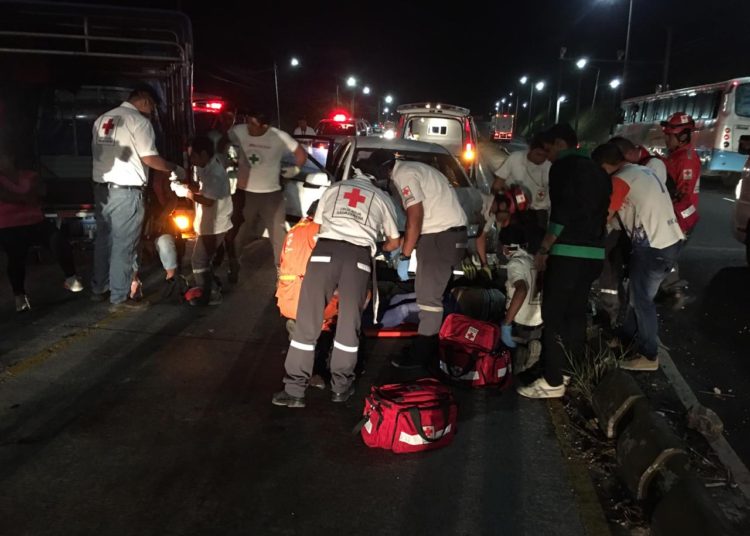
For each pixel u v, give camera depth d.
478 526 3.11
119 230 5.83
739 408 4.49
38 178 5.88
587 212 4.23
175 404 4.23
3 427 3.87
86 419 4.00
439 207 4.55
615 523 3.19
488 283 6.06
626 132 28.56
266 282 7.14
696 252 9.48
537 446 3.87
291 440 3.84
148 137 5.71
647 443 3.37
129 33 7.96
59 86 8.14
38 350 5.03
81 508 3.13
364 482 3.44
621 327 5.34
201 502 3.21
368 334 5.49
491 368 4.56
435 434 3.72
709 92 18.81
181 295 6.43
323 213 4.23
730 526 2.64
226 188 6.04
